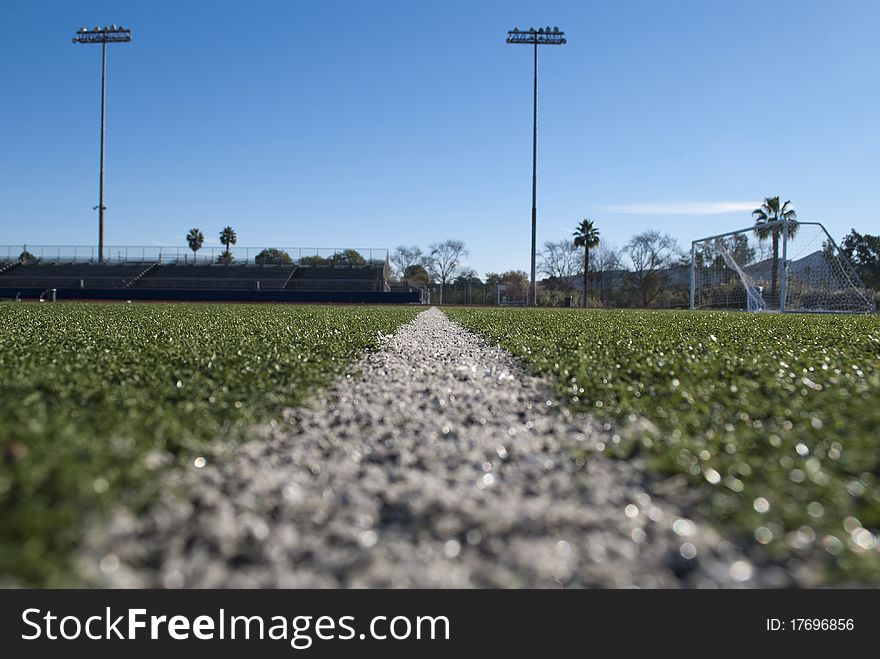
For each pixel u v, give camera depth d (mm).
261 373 5895
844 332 12055
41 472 2600
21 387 4820
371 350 9547
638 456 3504
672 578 2221
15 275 51031
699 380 5805
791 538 2408
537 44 43719
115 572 2100
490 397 5430
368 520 2617
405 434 4133
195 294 39219
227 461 3318
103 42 46812
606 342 9453
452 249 70125
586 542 2400
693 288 37094
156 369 5961
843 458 3230
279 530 2459
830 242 31328
